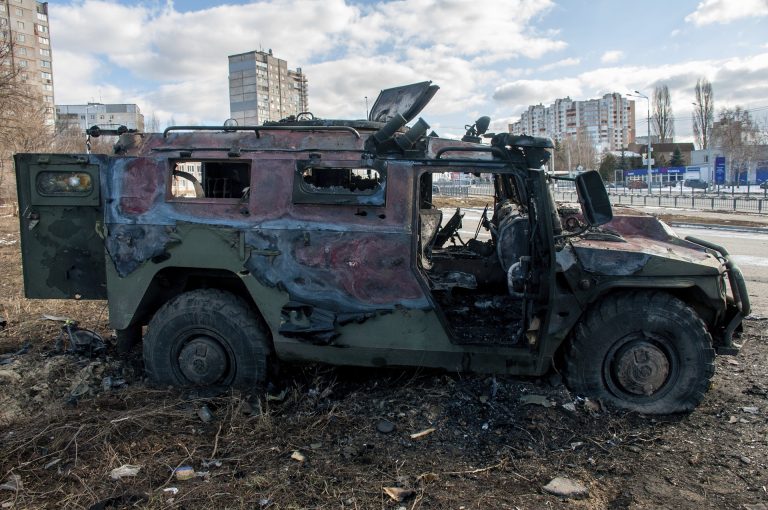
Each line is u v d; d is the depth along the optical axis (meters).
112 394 4.30
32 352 5.18
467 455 3.54
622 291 4.15
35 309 6.86
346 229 4.02
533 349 4.05
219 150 4.23
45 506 2.96
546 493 3.15
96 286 4.48
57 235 4.41
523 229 4.55
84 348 5.13
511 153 4.12
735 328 4.28
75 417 3.86
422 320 4.03
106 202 4.26
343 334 4.09
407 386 4.35
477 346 4.02
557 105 106.81
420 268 4.27
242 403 4.04
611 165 68.25
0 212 22.50
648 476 3.34
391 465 3.41
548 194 3.96
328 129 4.22
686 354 4.03
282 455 3.52
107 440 3.56
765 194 34.38
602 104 104.88
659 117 83.75
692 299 4.29
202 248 4.17
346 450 3.57
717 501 3.09
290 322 4.10
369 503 3.03
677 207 29.84
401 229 4.00
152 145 4.34
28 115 22.08
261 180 4.15
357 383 4.52
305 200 4.08
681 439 3.78
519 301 4.72
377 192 4.05
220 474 3.29
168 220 4.19
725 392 4.54
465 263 5.21
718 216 24.31
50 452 3.46
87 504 2.96
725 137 54.69
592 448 3.63
